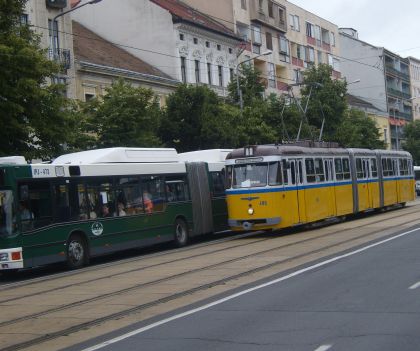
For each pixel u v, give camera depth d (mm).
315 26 69375
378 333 7973
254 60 56156
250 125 37000
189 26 44625
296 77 63688
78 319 10227
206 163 24672
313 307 9828
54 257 17250
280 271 14062
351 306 9727
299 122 41719
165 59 43969
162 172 22031
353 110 58406
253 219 23031
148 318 9914
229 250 19422
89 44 41031
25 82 19375
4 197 16438
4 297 13219
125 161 20594
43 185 17266
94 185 18953
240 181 23438
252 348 7574
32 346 8578
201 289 12430
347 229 24156
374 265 13977
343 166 28734
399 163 36750
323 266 14344
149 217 21016
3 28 20141
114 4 45500
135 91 28828
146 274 15125
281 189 23094
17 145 20750
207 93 33625
